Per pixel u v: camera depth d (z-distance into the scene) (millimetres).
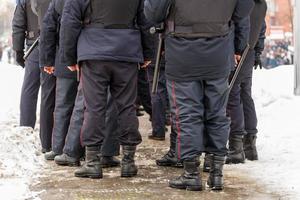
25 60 15555
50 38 12922
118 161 13031
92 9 11164
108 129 12828
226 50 10539
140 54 11562
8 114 19484
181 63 10414
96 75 11336
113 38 11219
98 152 11781
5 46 75375
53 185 11211
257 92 24000
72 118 12938
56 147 13562
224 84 10641
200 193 10648
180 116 10570
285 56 68438
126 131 11766
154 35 11641
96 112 11453
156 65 11234
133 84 11656
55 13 12703
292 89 24562
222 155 10797
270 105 21938
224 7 10367
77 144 12906
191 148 10562
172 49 10492
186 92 10492
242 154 13242
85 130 11602
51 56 13172
